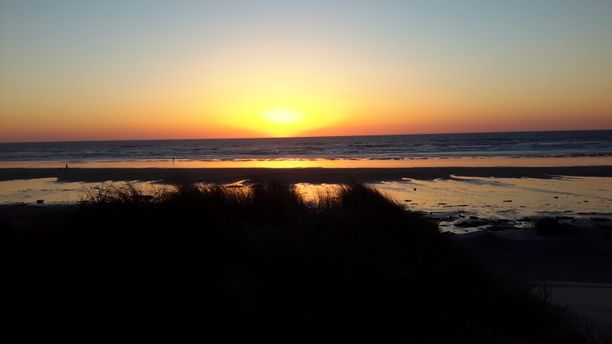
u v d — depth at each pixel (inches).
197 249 231.0
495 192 895.7
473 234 530.0
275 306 209.2
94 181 1152.8
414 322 215.9
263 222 297.4
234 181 1064.8
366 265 225.0
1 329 193.3
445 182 1040.8
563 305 278.1
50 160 2294.5
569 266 403.5
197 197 285.3
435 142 3700.8
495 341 211.6
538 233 538.6
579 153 1943.9
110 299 209.0
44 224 269.6
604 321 250.1
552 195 850.8
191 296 209.8
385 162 1689.2
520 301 240.4
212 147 3892.7
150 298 208.8
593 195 844.0
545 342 217.5
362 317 208.4
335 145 3727.9
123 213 254.8
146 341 191.6
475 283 247.1
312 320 203.3
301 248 231.3
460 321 221.1
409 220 279.6
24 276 218.7
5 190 1024.9
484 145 2923.2
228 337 193.9
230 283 221.5
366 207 287.1
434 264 243.8
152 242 231.1
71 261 225.8
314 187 919.7
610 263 411.5
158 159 2224.4
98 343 189.8
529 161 1565.0
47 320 199.6
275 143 4852.4
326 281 218.1
